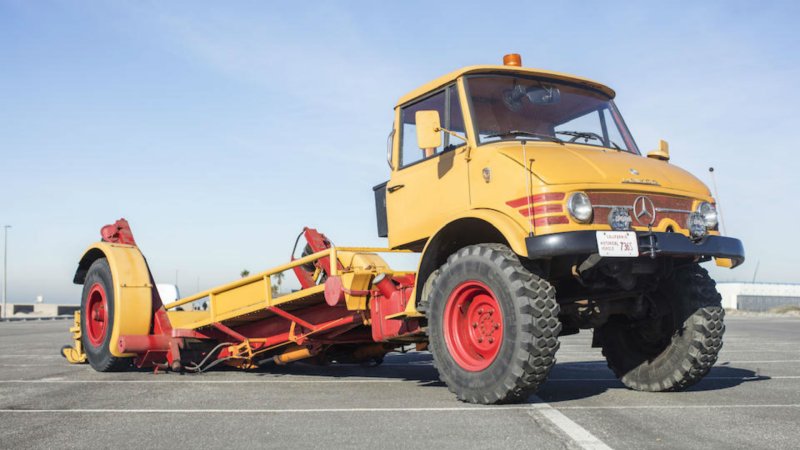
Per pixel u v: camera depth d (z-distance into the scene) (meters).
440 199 5.92
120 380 7.05
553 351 4.86
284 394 5.83
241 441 3.88
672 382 5.79
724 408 4.87
